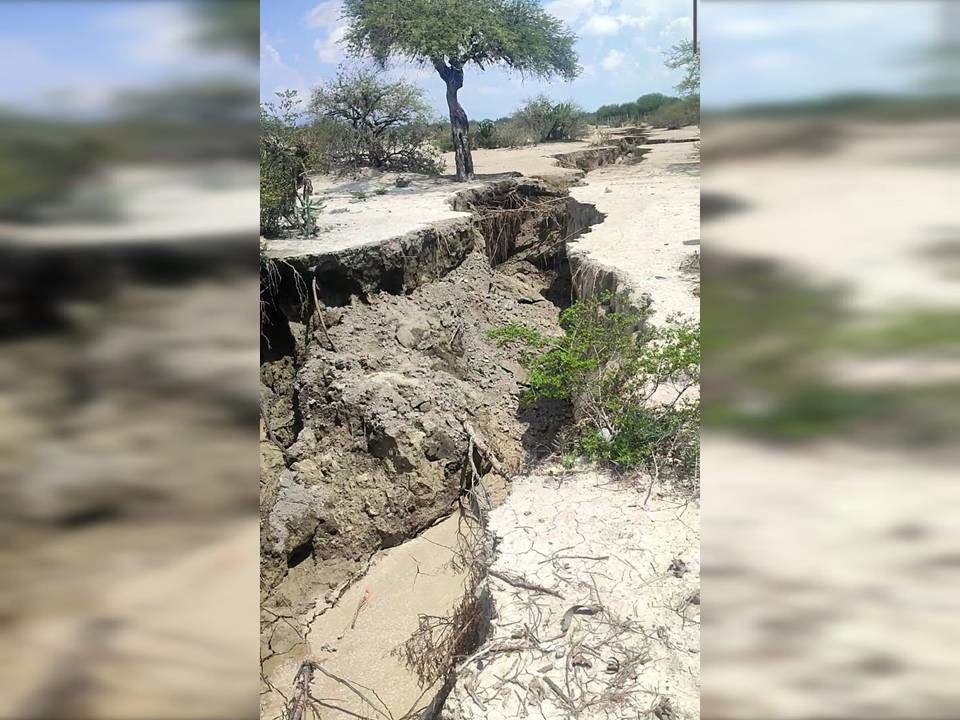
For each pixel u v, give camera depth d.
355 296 8.00
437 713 3.81
